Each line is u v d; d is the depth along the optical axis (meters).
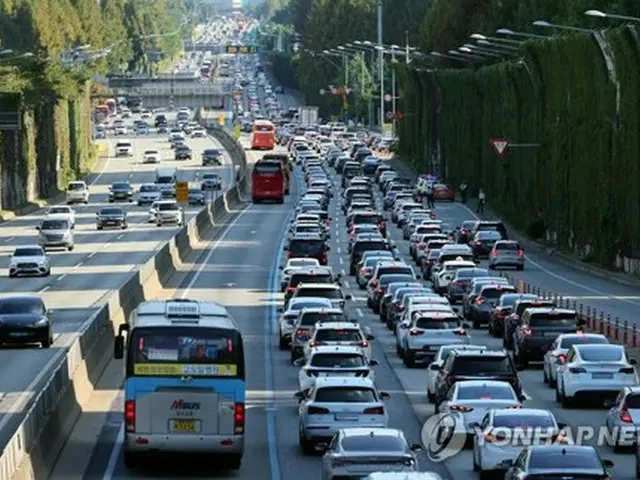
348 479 69.50
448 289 177.62
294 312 136.88
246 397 111.88
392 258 194.62
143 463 84.56
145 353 82.06
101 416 102.69
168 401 81.88
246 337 146.38
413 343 126.19
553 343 119.00
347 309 172.62
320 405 87.06
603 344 106.38
